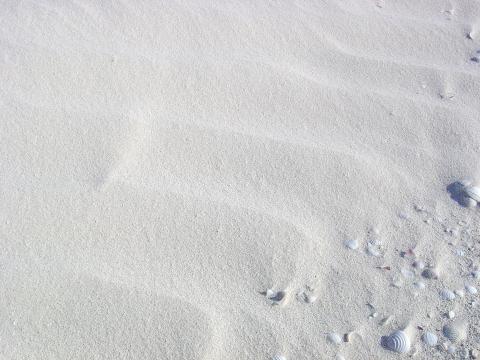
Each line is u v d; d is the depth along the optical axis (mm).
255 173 671
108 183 629
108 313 534
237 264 589
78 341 516
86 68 736
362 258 615
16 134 655
